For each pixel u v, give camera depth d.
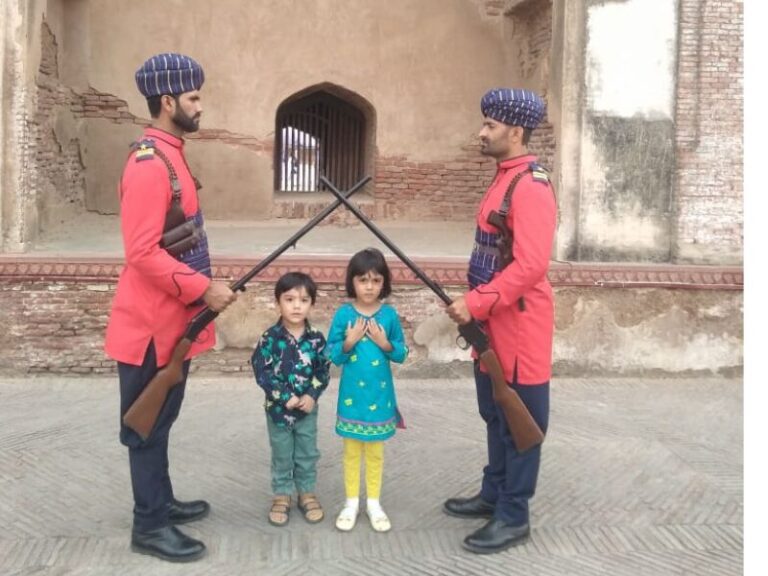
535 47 8.99
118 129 9.16
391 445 5.04
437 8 9.73
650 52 6.64
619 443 5.14
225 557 3.61
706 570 3.57
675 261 6.75
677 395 6.20
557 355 6.54
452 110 9.88
